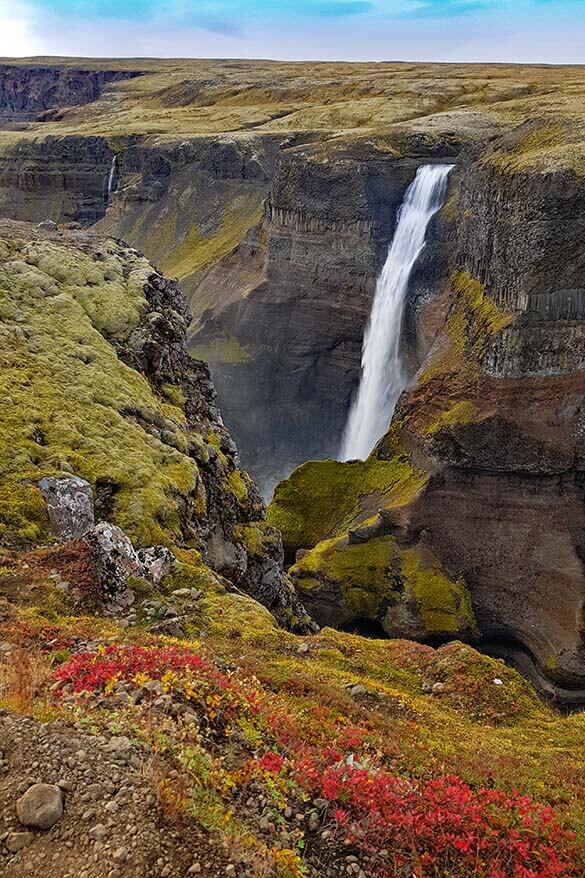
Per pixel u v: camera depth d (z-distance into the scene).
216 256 146.75
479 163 74.00
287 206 109.75
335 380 108.06
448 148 103.44
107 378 37.75
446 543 63.19
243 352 114.62
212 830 9.46
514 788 13.39
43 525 26.50
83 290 44.50
